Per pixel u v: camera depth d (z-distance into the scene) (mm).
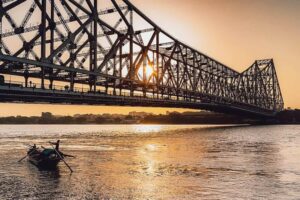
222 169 36062
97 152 52500
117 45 75625
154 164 39375
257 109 199750
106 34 73875
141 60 86125
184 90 111062
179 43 107062
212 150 56125
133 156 46969
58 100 67375
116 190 26562
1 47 51531
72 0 63625
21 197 24547
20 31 53688
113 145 66938
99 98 71500
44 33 56594
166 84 102938
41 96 58000
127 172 34062
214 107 155000
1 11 51375
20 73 60312
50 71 61188
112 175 32438
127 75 81000
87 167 37094
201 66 130625
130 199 24203
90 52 68562
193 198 24453
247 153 51625
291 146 64375
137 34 84000
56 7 60219
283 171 34844
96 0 68500
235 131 133875
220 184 28641
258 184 28656
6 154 49688
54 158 37688
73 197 24578
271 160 43188
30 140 87250
